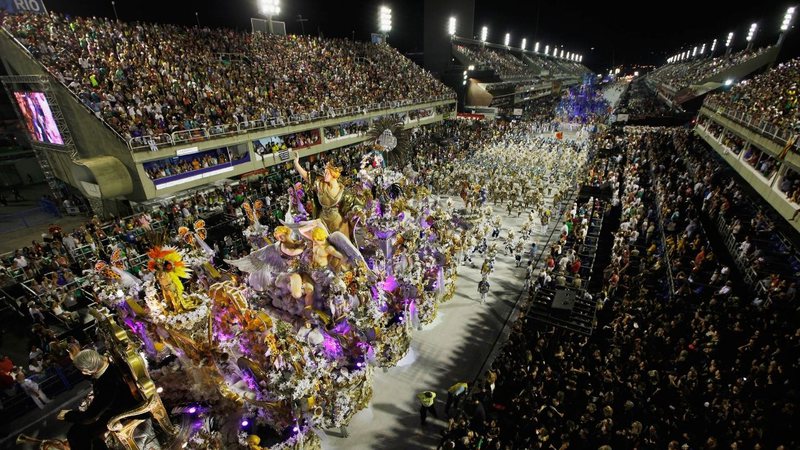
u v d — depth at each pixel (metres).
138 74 31.09
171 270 10.47
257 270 13.05
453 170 40.19
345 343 13.22
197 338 10.44
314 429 12.49
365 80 53.91
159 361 11.03
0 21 30.03
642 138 51.06
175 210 26.66
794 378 12.25
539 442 11.88
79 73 28.38
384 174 16.89
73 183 31.91
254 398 10.83
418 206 19.05
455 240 21.09
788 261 18.38
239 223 26.11
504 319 20.53
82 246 21.83
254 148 34.97
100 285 11.48
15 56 29.30
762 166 23.67
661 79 122.69
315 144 41.06
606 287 19.91
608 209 30.77
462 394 14.58
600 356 15.19
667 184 30.61
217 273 12.83
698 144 41.19
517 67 109.38
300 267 13.04
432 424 14.40
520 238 28.94
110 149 27.17
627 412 12.77
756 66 66.12
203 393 10.72
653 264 21.56
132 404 8.20
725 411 11.73
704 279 18.98
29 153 41.62
